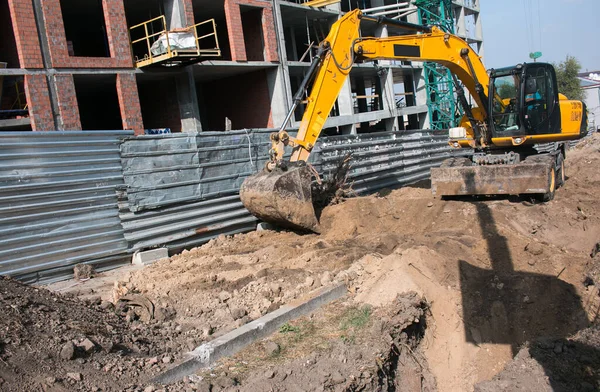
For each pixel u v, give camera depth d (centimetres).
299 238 1117
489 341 759
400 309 704
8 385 442
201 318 724
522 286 805
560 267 865
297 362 570
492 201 1173
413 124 3794
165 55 1683
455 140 1384
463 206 1150
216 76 2345
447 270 827
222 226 1209
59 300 663
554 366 633
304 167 1110
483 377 720
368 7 3459
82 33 2311
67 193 979
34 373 467
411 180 1923
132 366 530
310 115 1125
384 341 634
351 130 2775
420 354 720
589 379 609
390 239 1027
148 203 1089
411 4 3366
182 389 516
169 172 1127
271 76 2317
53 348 511
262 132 1338
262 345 619
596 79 6881
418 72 3597
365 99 3709
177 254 1127
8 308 547
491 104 1262
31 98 1498
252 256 995
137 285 852
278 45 2309
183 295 795
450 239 984
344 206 1177
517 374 631
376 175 1722
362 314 699
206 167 1195
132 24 2269
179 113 1995
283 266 920
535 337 757
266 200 1065
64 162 976
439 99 3475
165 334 662
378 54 1184
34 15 1511
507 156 1226
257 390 511
